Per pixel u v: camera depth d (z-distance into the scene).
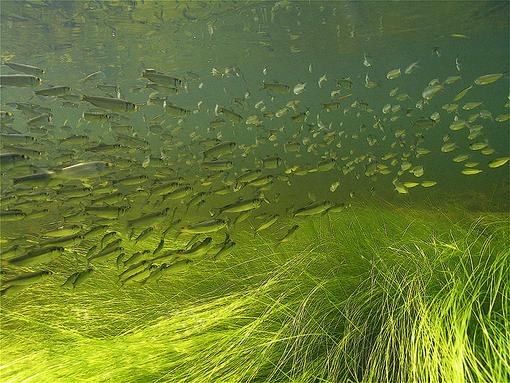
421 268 3.16
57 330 3.60
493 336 2.33
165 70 29.00
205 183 7.15
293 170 6.68
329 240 4.18
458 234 3.98
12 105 7.54
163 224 6.56
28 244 4.81
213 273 4.29
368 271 3.46
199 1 14.89
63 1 13.99
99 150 5.29
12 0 13.77
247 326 2.92
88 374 2.70
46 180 3.58
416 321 2.55
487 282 2.83
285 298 3.31
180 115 6.34
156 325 3.23
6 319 4.06
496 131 24.11
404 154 7.93
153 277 3.61
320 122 8.00
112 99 4.62
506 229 3.78
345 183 12.43
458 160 6.82
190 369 2.71
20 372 2.80
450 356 2.14
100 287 4.48
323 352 2.84
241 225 7.27
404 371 2.38
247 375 2.66
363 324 2.88
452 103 7.10
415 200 9.44
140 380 2.68
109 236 4.30
